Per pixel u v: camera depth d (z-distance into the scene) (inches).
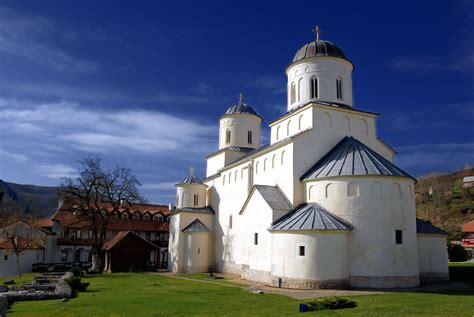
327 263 1057.5
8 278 1600.6
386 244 1085.1
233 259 1667.1
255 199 1353.3
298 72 1496.1
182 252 1859.0
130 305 819.4
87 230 2556.6
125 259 2005.4
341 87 1466.5
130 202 2121.1
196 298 917.8
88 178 1982.0
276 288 1087.6
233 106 2186.3
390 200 1117.1
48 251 2410.2
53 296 932.0
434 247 1243.8
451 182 4722.0
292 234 1106.7
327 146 1341.0
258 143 2130.9
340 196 1138.7
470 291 978.7
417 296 871.7
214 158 2107.5
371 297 861.2
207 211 1927.9
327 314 652.7
